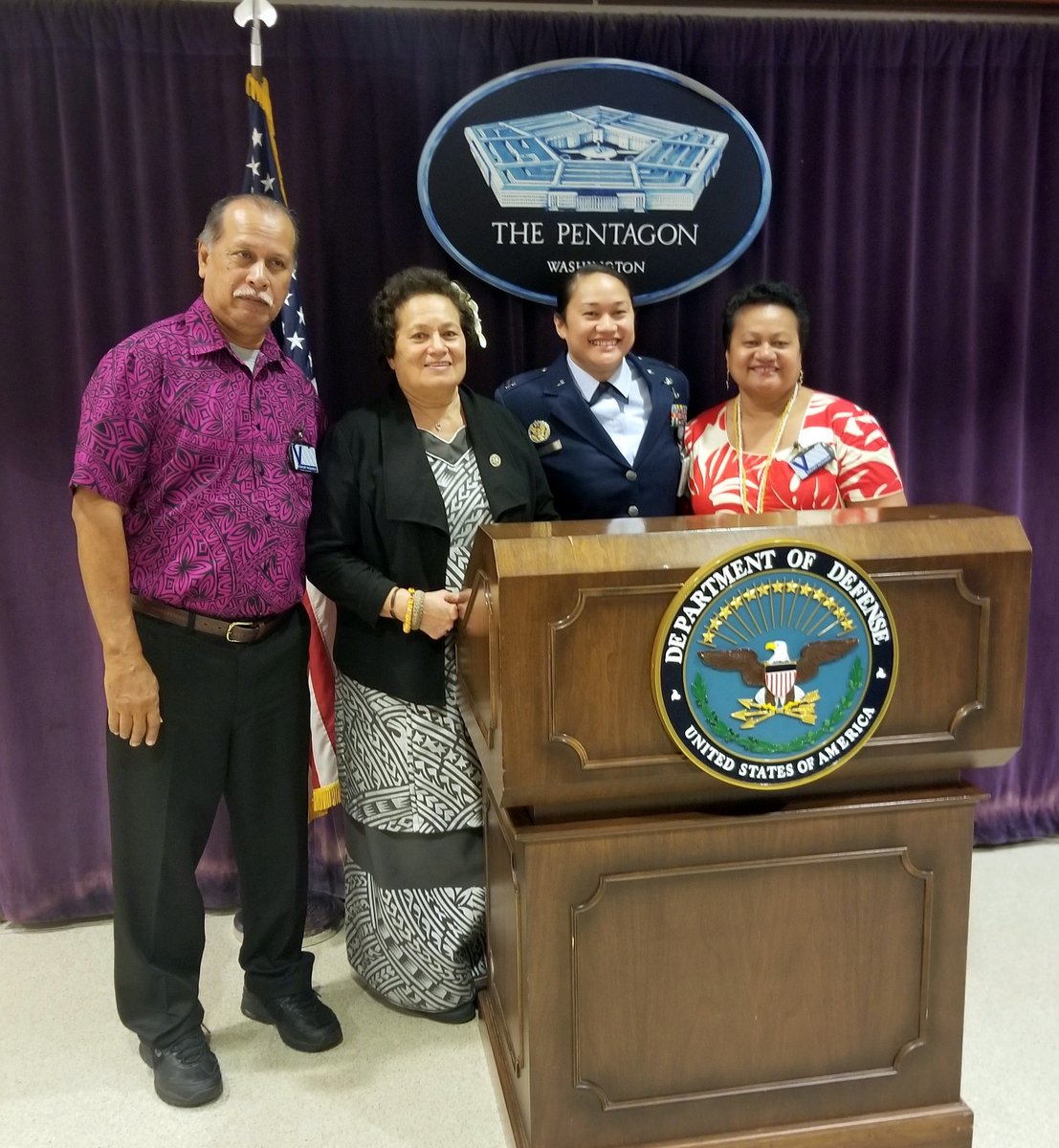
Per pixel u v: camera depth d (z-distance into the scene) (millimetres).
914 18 2531
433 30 2377
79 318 2348
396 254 2447
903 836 1528
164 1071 1924
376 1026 2148
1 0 2240
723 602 1367
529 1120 1554
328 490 1999
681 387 2277
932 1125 1594
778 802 1504
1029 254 2645
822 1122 1582
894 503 2057
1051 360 2719
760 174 2447
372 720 2045
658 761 1404
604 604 1363
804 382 2602
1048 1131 1794
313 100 2375
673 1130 1558
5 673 2461
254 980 2109
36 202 2320
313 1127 1847
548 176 2398
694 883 1498
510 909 1677
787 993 1550
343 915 2584
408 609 1938
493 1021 1970
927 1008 1580
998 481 2738
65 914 2586
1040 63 2566
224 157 2355
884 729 1468
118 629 1734
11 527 2418
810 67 2488
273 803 1985
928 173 2584
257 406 1822
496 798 1508
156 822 1858
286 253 1808
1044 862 2789
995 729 1484
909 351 2619
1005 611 1455
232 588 1795
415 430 2010
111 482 1692
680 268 2479
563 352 2285
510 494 1994
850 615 1400
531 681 1361
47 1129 1852
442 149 2357
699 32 2447
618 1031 1524
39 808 2535
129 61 2281
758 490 2070
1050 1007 2154
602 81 2375
